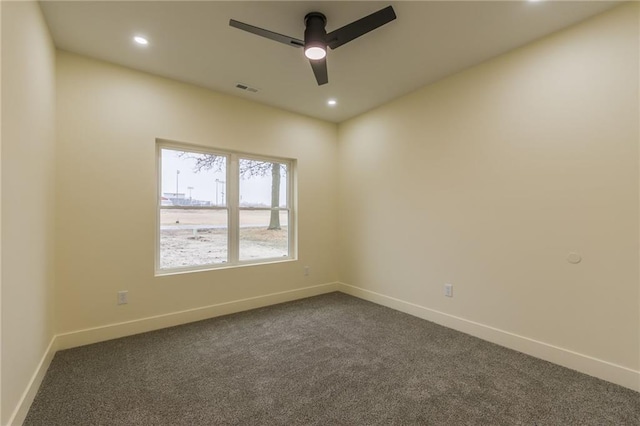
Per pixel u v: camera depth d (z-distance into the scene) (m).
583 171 2.26
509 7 2.11
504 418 1.75
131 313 2.95
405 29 2.36
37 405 1.85
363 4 2.08
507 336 2.68
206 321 3.32
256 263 3.93
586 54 2.24
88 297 2.74
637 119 2.03
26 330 1.78
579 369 2.26
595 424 1.70
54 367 2.30
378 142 4.01
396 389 2.04
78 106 2.70
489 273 2.82
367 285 4.17
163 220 3.28
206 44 2.57
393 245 3.80
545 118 2.46
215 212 3.64
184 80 3.24
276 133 4.04
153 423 1.70
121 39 2.49
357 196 4.34
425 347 2.68
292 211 4.33
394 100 3.77
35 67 1.95
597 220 2.20
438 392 2.00
